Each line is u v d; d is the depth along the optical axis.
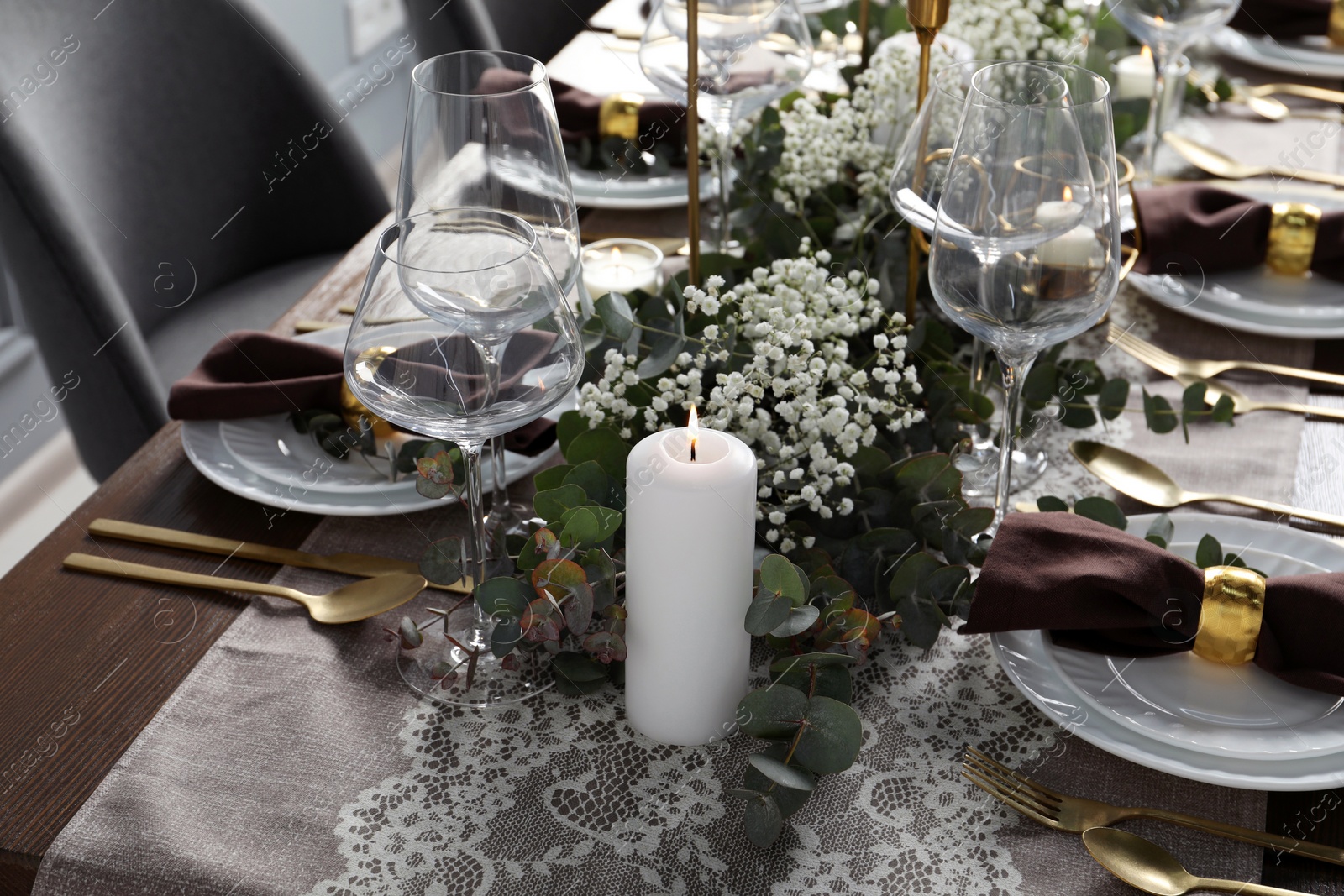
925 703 0.66
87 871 0.56
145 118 1.51
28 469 2.27
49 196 1.34
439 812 0.59
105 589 0.74
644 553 0.57
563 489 0.65
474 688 0.66
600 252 1.00
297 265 1.70
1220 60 1.50
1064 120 0.63
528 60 0.83
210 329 1.57
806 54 1.06
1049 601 0.63
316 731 0.63
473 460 0.65
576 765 0.61
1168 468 0.84
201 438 0.86
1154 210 1.05
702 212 1.20
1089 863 0.56
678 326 0.75
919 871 0.55
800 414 0.75
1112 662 0.65
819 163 1.02
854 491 0.75
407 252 0.67
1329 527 0.78
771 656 0.69
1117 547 0.66
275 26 1.59
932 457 0.70
